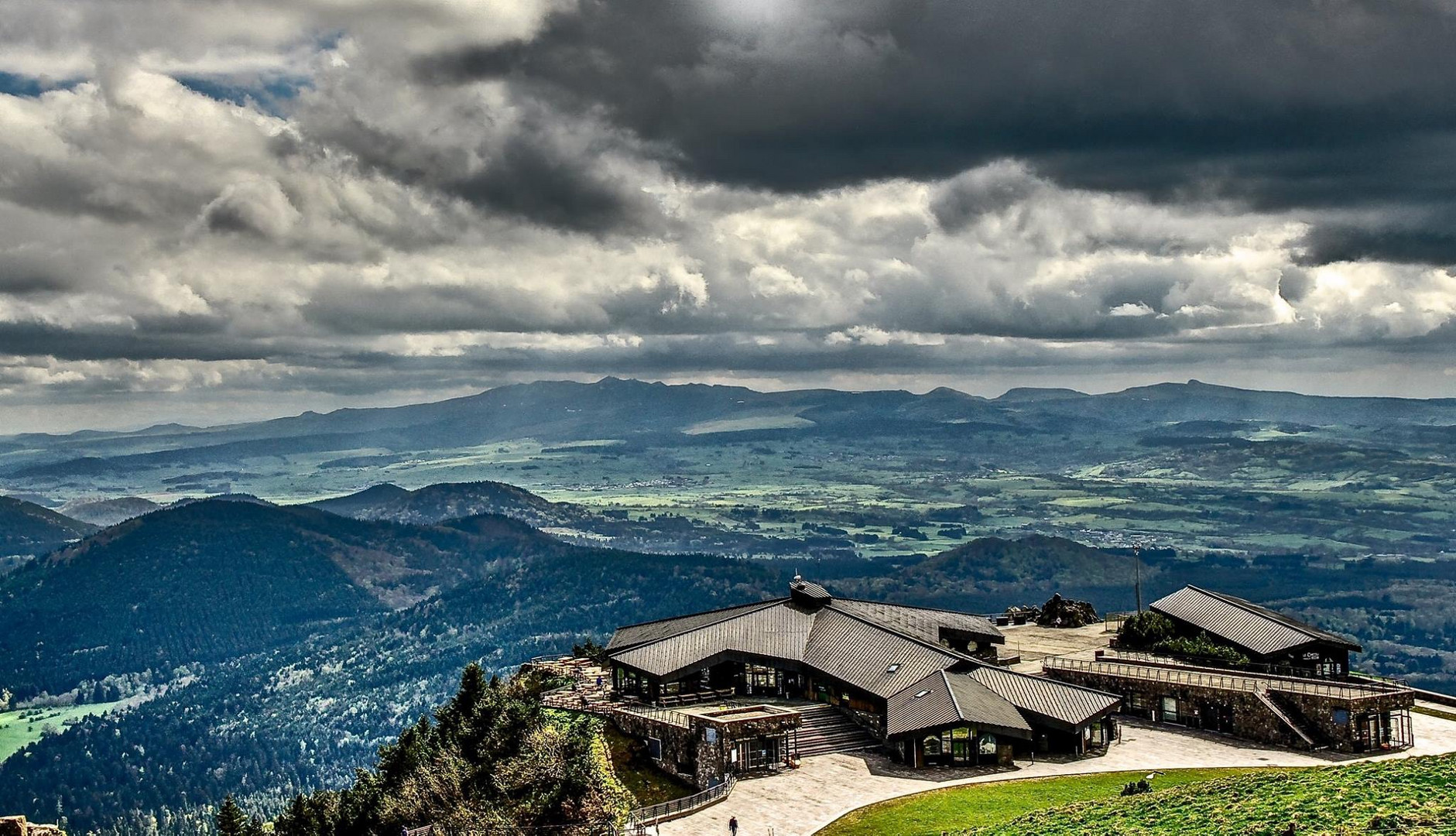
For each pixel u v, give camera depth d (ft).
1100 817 265.13
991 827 273.33
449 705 377.09
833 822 291.58
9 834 302.04
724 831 288.71
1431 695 391.65
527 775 306.35
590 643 499.92
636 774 337.31
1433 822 219.41
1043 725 344.90
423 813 317.83
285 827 361.51
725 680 396.78
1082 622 523.29
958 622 438.40
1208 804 258.57
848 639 399.65
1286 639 419.95
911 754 336.70
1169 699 371.15
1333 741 338.75
